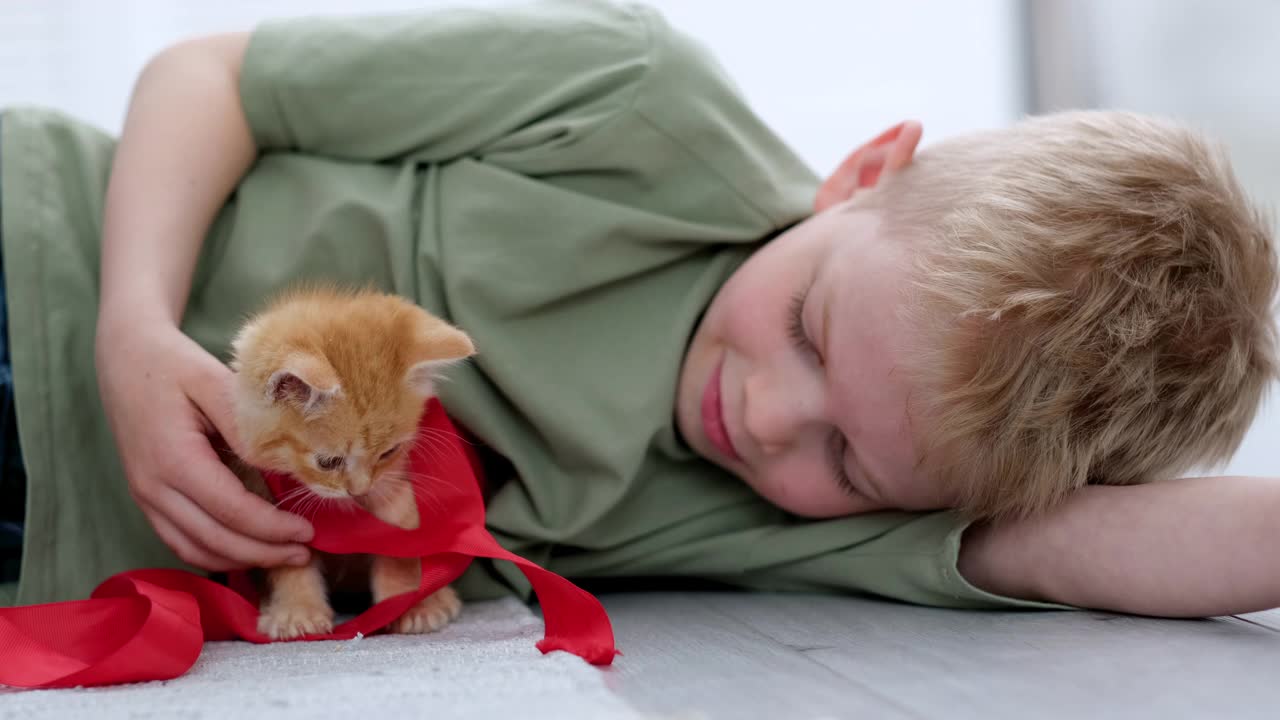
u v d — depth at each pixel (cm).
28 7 301
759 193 183
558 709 95
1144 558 140
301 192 179
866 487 161
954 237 150
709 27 336
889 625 140
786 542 174
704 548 180
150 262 160
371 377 139
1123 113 169
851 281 154
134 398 144
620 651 122
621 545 182
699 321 186
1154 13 323
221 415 141
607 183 180
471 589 164
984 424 143
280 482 145
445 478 146
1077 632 132
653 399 173
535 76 180
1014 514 153
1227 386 149
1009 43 346
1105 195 149
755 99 338
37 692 105
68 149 187
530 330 172
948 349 143
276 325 142
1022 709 98
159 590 123
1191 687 105
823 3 338
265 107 180
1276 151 301
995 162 160
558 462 172
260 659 121
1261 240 153
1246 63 307
